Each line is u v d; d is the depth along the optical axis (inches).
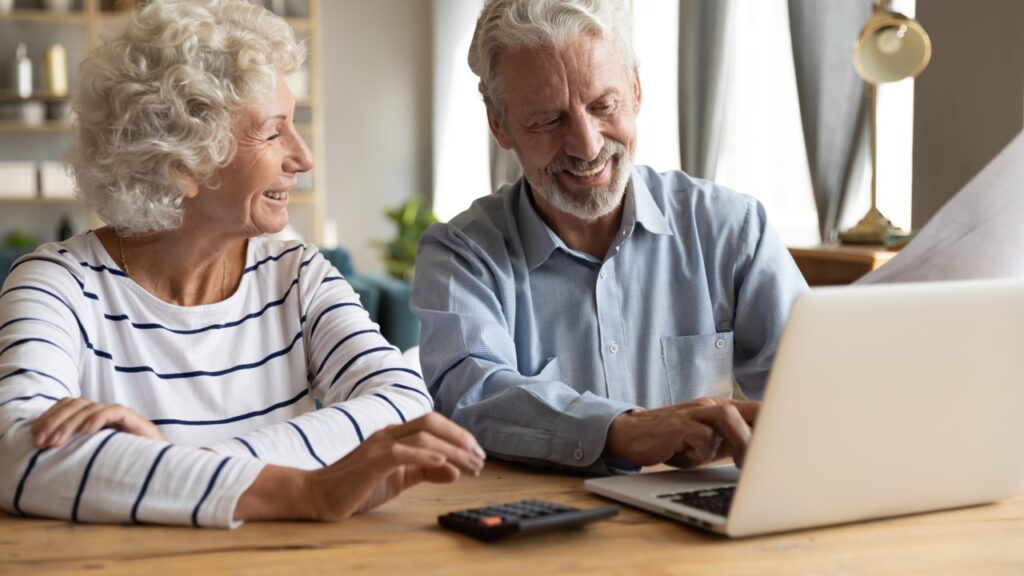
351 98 309.9
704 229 65.9
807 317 34.3
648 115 198.1
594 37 57.9
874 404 36.5
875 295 35.4
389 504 42.5
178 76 49.2
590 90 57.7
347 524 39.2
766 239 66.0
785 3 155.3
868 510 38.7
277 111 51.7
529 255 63.9
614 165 60.1
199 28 50.1
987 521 39.8
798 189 156.0
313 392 57.2
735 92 165.8
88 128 50.5
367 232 313.6
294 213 304.2
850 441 36.6
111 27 51.8
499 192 67.4
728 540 37.0
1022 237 50.9
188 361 53.6
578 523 37.5
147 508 39.2
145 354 52.9
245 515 39.8
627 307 64.8
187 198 51.6
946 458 39.1
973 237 51.5
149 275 54.2
